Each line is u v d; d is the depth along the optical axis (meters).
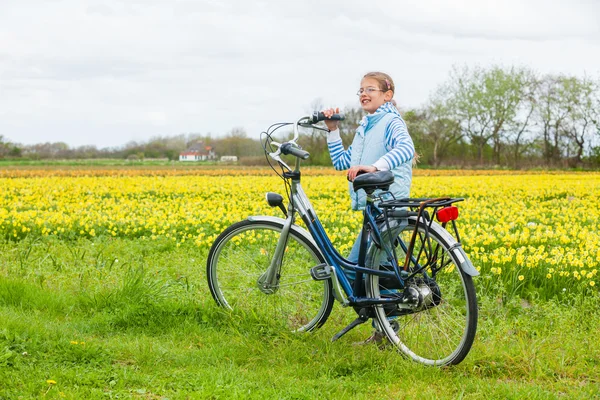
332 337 4.55
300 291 5.07
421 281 4.23
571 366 4.16
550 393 3.63
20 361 3.85
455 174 42.72
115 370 3.77
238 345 4.41
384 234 4.32
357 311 4.54
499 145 70.62
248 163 65.19
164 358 4.09
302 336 4.56
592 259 7.11
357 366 4.04
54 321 4.95
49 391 3.40
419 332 4.46
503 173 45.19
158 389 3.53
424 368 4.09
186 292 5.75
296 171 4.76
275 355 4.23
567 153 66.88
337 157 5.08
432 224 4.13
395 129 4.62
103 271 6.73
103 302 5.35
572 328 5.05
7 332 4.15
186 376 3.77
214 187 20.67
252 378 3.80
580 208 14.32
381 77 4.85
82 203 14.16
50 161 73.56
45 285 6.07
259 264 5.19
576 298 5.86
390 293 4.44
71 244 8.90
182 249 8.47
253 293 5.10
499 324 5.16
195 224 10.45
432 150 71.56
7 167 51.03
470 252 8.47
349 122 60.81
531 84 70.12
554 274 6.74
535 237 9.29
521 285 6.59
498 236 9.45
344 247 8.42
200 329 4.84
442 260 4.14
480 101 69.44
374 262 4.43
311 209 4.73
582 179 31.41
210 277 5.14
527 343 4.57
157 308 5.11
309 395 3.53
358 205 4.78
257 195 17.89
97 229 10.16
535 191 19.91
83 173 36.88
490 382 3.87
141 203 15.14
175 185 21.38
